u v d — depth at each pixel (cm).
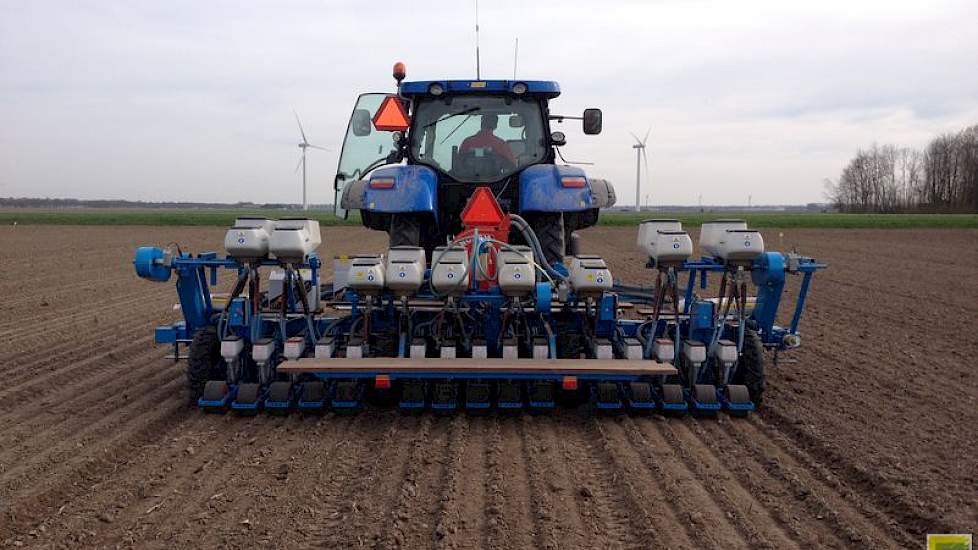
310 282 673
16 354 857
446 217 745
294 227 592
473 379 586
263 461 491
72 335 982
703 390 593
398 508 410
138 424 572
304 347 608
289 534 384
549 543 370
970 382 722
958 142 8244
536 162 742
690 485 450
